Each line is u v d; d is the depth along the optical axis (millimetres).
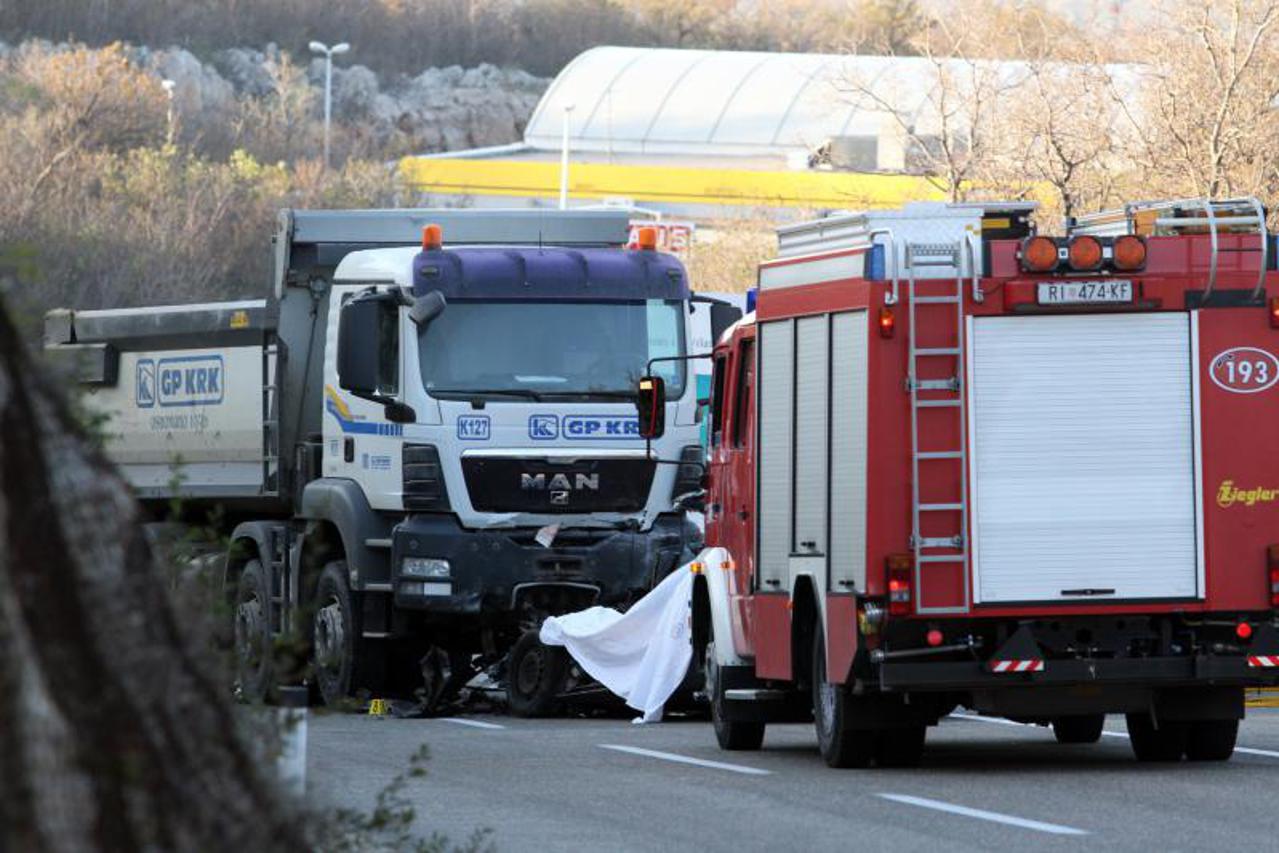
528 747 49812
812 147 197375
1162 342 42531
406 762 45844
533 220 66312
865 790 39750
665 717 60125
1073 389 42219
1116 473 42312
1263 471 42625
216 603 24422
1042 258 41875
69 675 15586
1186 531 42438
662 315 60719
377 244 65250
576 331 60094
